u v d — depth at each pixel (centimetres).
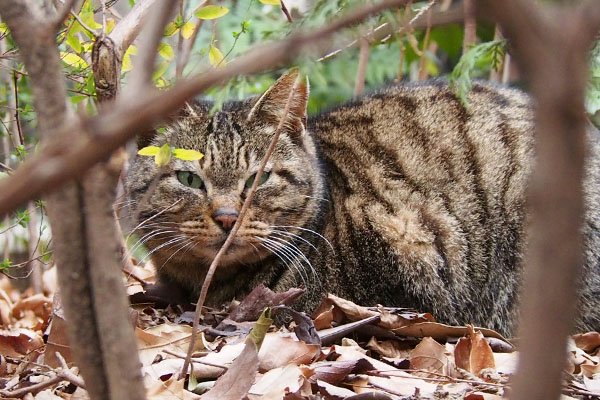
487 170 421
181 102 108
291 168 410
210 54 332
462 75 296
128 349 160
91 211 155
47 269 548
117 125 101
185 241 396
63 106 147
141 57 129
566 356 104
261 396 274
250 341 273
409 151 432
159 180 398
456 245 414
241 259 408
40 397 277
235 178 397
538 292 100
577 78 91
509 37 102
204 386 284
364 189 427
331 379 294
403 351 352
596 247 398
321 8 207
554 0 112
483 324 414
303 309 409
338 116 462
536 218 99
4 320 468
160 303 417
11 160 481
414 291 410
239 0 476
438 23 130
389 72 598
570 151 94
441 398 283
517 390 107
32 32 145
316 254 415
